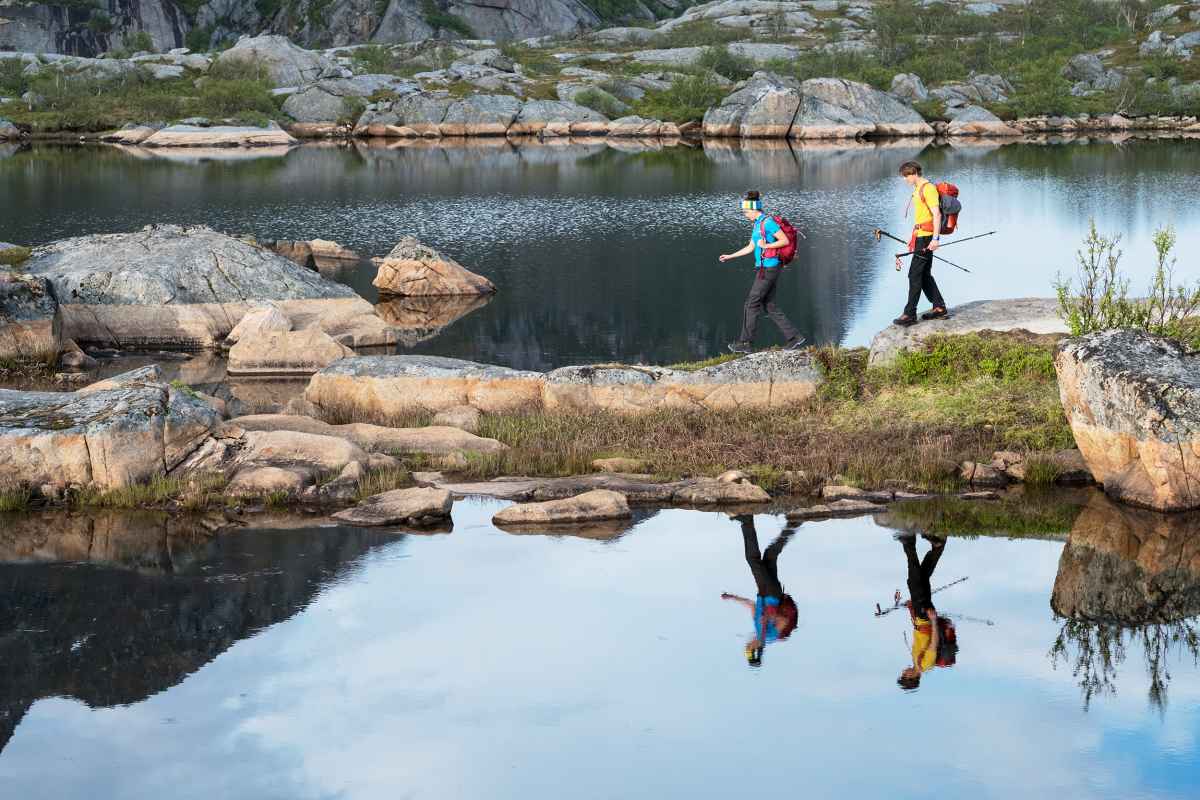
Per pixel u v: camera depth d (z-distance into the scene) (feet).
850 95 269.85
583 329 76.38
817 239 112.47
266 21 504.84
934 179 163.73
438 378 49.21
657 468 41.06
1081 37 379.96
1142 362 37.45
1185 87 294.87
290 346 64.08
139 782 21.45
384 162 204.64
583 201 145.28
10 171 181.98
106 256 74.64
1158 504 36.32
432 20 493.36
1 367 61.77
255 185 163.73
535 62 359.46
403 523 36.22
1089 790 20.68
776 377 47.85
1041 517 35.94
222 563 32.65
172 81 314.96
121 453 38.99
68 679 25.57
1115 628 27.66
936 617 28.37
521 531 35.24
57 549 33.96
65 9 450.30
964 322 50.67
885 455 41.22
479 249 109.60
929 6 420.77
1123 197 140.15
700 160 206.49
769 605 29.17
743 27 428.56
